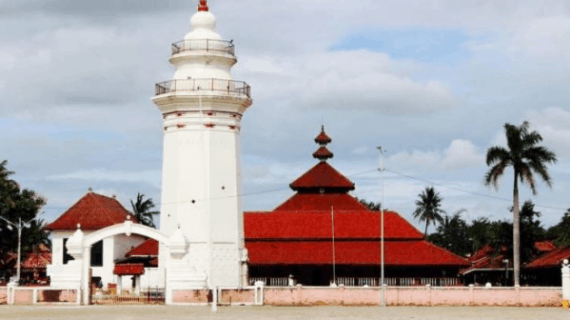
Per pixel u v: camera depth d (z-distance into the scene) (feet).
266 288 274.36
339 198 403.95
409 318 224.53
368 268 356.59
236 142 290.56
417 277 355.56
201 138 285.02
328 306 271.28
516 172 341.82
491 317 230.68
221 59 289.74
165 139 291.17
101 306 259.60
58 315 225.15
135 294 286.25
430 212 611.47
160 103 289.33
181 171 285.84
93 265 350.64
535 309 265.34
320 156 413.80
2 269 405.80
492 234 407.44
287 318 219.61
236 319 215.10
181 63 290.97
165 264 276.00
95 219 359.66
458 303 277.85
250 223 374.02
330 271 357.41
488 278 419.54
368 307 269.23
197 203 284.20
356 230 369.71
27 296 268.62
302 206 400.88
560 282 337.93
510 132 344.28
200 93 282.77
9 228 374.84
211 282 281.95
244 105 291.17
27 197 395.14
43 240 449.48
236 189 288.71
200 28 293.43
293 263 354.95
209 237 277.85
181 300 265.34
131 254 351.25
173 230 286.25
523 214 403.13
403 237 365.40
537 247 424.87
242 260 289.53
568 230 382.01
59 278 268.00
